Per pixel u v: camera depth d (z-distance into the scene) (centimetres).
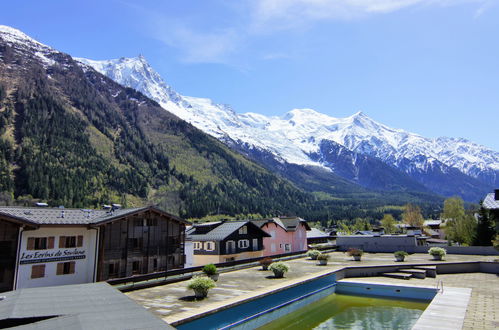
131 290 2898
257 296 2611
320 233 10325
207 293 2698
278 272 3559
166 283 3219
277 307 2802
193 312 2145
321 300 3347
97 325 1252
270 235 6769
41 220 3412
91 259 3731
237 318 2402
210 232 6300
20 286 3161
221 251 5809
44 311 1445
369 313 2831
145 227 4356
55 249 3450
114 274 3919
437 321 2116
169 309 2261
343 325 2517
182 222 4734
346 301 3288
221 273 3956
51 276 3397
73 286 2062
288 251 7600
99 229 3819
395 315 2742
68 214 3888
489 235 5916
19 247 3178
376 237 6350
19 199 12325
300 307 3075
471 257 5106
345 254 6031
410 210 15475
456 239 7881
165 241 4559
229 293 2761
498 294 2880
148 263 4284
